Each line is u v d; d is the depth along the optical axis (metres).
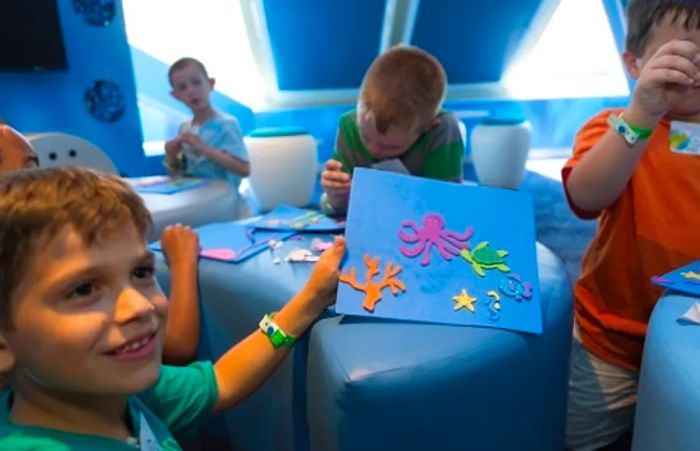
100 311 0.43
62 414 0.47
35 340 0.43
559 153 3.93
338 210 1.00
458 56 3.47
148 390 0.62
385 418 0.53
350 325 0.61
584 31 3.76
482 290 0.65
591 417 0.94
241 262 0.81
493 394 0.59
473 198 0.74
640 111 0.72
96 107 2.33
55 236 0.42
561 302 0.69
